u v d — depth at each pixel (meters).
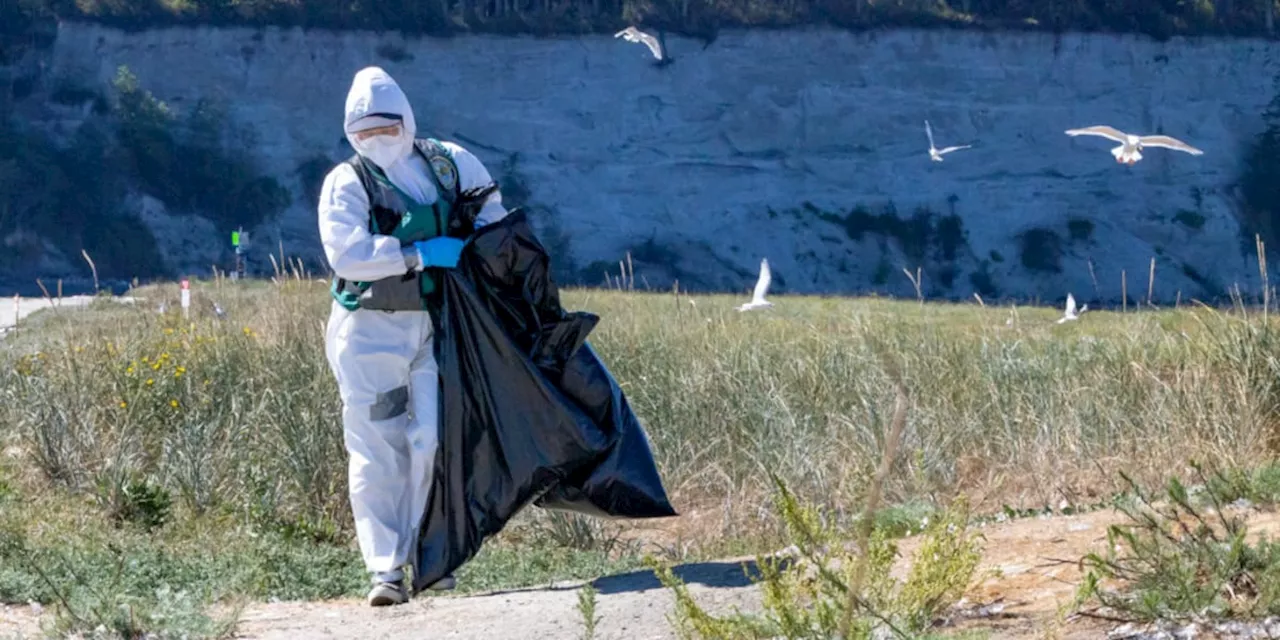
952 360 42.72
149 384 39.50
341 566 27.53
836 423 37.75
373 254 23.53
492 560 29.39
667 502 24.89
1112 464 32.97
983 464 35.69
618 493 24.66
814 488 34.00
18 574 23.88
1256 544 20.02
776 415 38.47
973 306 102.94
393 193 24.11
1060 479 32.62
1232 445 31.31
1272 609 17.81
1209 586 18.30
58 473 35.00
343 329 24.27
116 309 73.50
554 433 24.33
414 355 24.39
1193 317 42.03
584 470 24.73
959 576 19.05
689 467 37.38
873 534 19.09
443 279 24.22
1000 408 37.44
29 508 31.25
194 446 34.53
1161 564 18.98
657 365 42.12
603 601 22.64
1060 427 35.62
